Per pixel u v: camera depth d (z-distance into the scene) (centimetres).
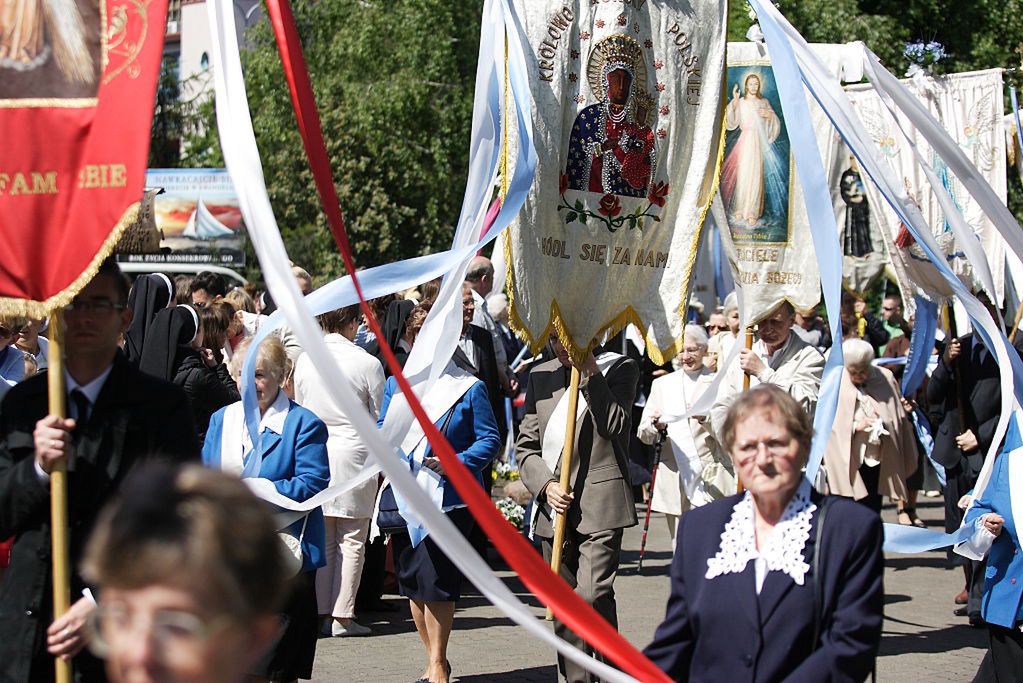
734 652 357
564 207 679
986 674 636
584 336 678
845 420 962
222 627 173
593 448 679
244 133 392
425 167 3075
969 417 874
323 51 3158
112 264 418
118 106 410
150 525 174
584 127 680
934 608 980
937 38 2133
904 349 1434
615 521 668
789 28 686
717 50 705
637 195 691
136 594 172
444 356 615
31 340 788
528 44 669
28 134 409
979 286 902
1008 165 1041
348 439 820
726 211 769
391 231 3025
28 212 408
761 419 365
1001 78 987
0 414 413
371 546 922
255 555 176
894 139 971
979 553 616
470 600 995
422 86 2969
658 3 694
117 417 404
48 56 413
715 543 370
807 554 358
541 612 927
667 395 918
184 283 926
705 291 1709
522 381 1268
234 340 908
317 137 407
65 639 369
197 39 5262
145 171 406
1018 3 2133
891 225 912
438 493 703
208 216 2214
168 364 784
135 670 172
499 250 1297
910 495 1223
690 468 848
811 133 650
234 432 607
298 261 3212
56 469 383
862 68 788
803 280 753
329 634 847
